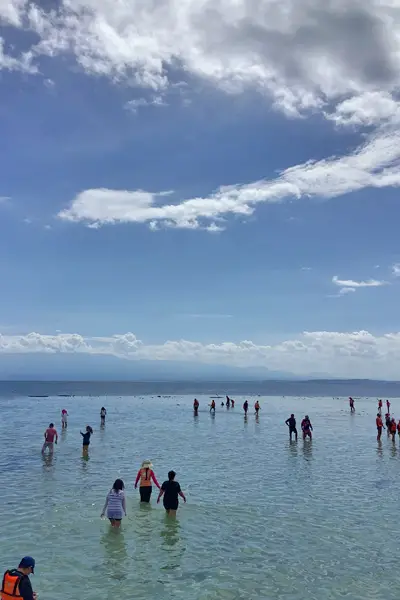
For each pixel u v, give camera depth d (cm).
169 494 1653
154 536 1448
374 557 1303
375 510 1747
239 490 2033
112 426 4519
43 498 1858
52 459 2725
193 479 2239
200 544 1387
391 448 3266
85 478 2223
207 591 1090
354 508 1773
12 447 3156
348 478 2288
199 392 16800
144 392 16400
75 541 1395
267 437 3803
